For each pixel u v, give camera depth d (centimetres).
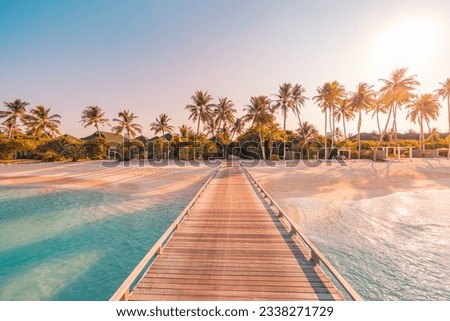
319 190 1881
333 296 501
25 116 5994
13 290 716
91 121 5988
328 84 5084
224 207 1194
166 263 627
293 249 710
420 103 5425
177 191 1984
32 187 2255
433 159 4659
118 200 1741
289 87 5141
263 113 4975
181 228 894
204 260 643
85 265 856
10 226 1242
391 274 770
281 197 1666
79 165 4075
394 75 4303
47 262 880
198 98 5388
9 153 4866
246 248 717
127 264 864
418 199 1595
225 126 6694
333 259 855
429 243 970
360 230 1095
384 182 2192
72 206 1606
